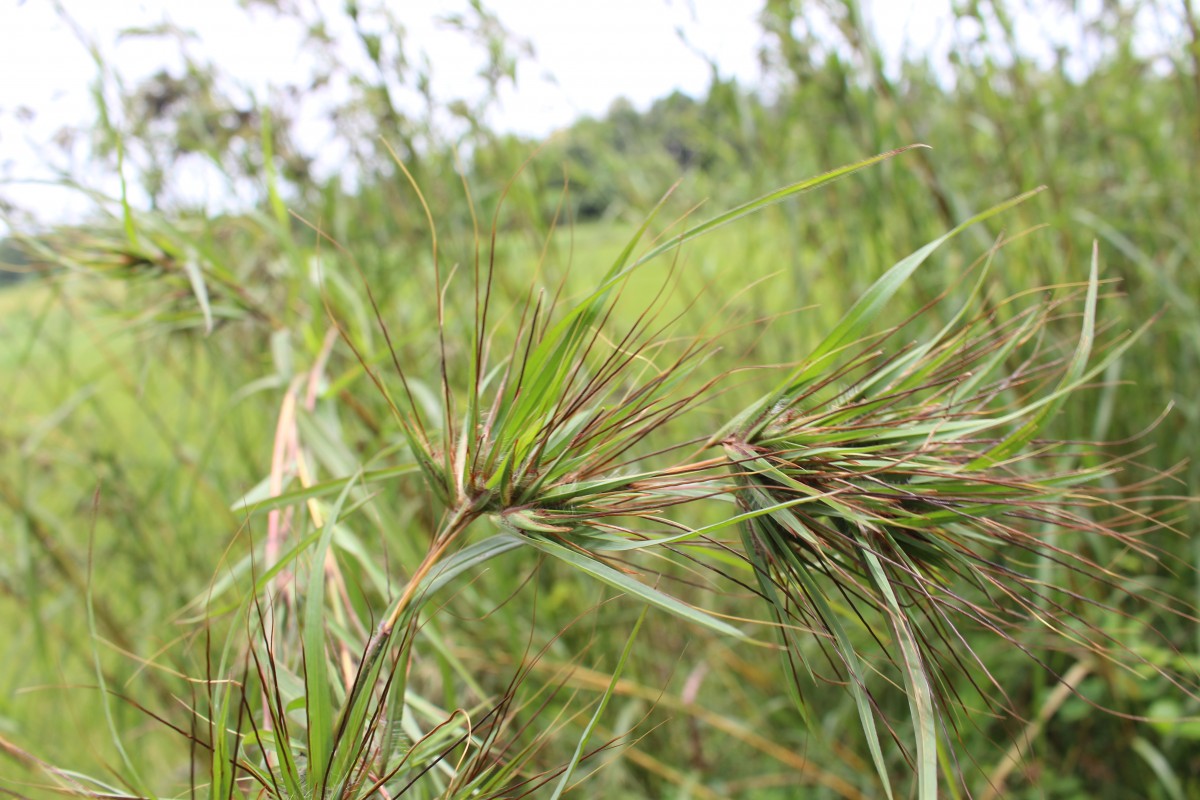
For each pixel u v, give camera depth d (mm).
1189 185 764
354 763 256
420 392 539
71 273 541
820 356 269
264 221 575
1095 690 663
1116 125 804
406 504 631
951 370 299
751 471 275
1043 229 714
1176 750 655
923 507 276
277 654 362
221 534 822
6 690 800
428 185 748
